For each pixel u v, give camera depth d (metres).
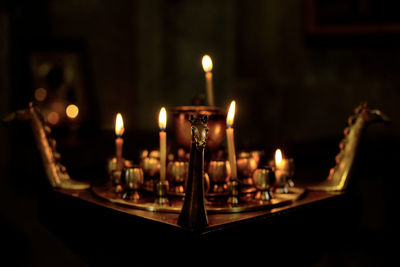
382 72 3.17
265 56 3.26
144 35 3.38
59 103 3.12
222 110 1.14
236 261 0.79
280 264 0.90
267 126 3.29
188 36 3.32
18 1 3.06
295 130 3.28
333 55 3.22
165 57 3.38
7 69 3.02
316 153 3.15
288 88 3.27
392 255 2.68
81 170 1.78
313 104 3.26
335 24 3.12
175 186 1.07
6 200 3.01
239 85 3.28
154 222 0.81
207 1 3.27
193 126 0.78
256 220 0.84
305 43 3.22
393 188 3.04
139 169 1.02
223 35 3.26
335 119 3.25
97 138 3.08
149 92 3.40
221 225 0.78
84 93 3.21
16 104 3.04
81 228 1.05
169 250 0.77
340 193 1.18
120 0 3.40
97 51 3.38
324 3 3.12
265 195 1.02
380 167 3.05
